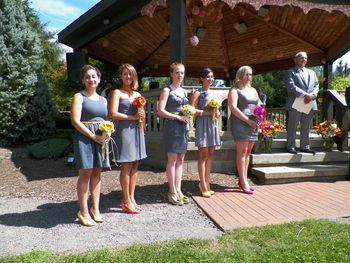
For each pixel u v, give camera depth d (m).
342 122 6.99
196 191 5.43
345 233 3.61
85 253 3.19
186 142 4.83
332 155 6.77
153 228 3.93
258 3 6.21
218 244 3.38
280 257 2.99
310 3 6.59
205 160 5.14
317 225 3.85
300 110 6.47
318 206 4.67
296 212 4.41
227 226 3.87
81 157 3.89
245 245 3.34
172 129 4.75
